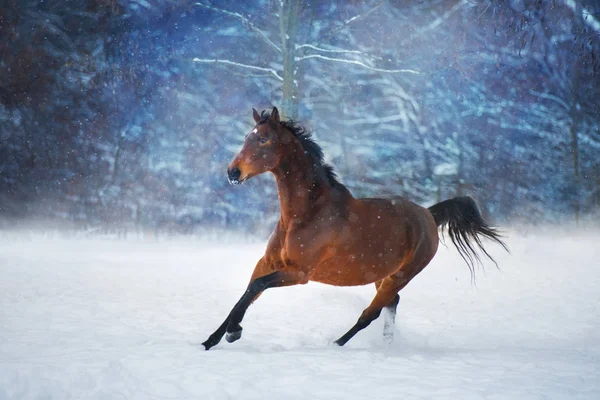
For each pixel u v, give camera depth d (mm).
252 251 18469
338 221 6207
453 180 26234
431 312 9164
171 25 23031
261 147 6051
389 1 21672
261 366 4934
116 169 25172
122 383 4398
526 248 17531
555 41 26234
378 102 26547
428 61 21344
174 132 25734
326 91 25797
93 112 25453
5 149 24859
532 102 27812
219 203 25141
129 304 8898
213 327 7277
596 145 27641
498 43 24312
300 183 6145
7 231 22781
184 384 4398
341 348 6195
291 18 19281
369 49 21719
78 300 9039
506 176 26906
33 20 23672
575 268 14180
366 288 11547
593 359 5754
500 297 10516
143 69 22594
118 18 23000
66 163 25109
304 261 6078
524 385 4629
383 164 26484
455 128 26594
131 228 24219
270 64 24641
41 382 4352
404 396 4254
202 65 24969
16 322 7094
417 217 7133
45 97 24469
